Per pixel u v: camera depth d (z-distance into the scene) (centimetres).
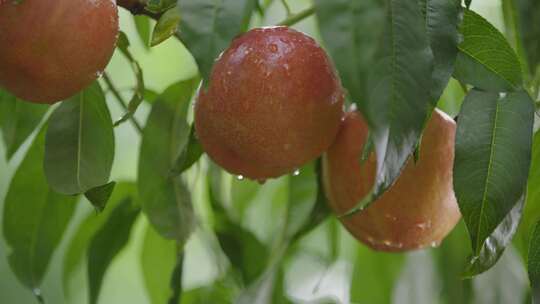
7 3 98
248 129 101
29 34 98
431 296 126
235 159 103
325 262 124
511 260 123
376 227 108
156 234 123
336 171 108
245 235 122
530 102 100
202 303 123
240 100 100
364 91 89
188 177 120
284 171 104
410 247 109
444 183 107
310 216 115
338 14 89
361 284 128
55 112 108
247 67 100
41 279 117
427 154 106
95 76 100
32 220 117
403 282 127
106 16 99
